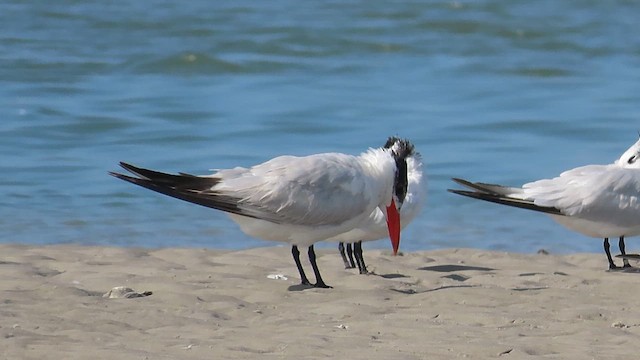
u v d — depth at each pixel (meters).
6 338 9.10
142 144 22.50
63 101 26.50
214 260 13.52
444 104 27.17
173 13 37.09
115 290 11.09
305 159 12.08
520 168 20.62
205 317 10.21
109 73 30.41
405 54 33.97
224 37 34.25
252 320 10.19
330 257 13.98
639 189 13.71
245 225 12.08
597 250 15.54
